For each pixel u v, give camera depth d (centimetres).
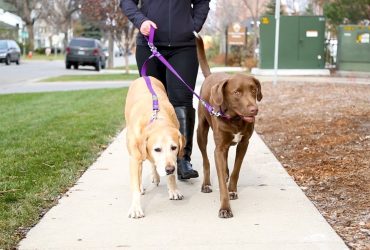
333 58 2631
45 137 845
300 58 2181
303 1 3662
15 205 490
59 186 557
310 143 755
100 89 1805
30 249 396
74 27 7612
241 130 480
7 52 3988
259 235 420
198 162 689
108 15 2758
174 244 403
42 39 9225
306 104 1148
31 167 639
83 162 670
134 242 408
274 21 2162
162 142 429
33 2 7131
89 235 423
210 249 392
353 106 1056
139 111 484
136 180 470
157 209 489
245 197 523
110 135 881
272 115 1042
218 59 3888
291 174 613
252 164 662
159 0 565
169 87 579
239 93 461
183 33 566
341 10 2331
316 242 403
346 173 586
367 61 2114
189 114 575
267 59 2181
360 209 472
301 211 477
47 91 1792
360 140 739
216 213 477
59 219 460
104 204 504
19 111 1228
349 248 392
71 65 3459
